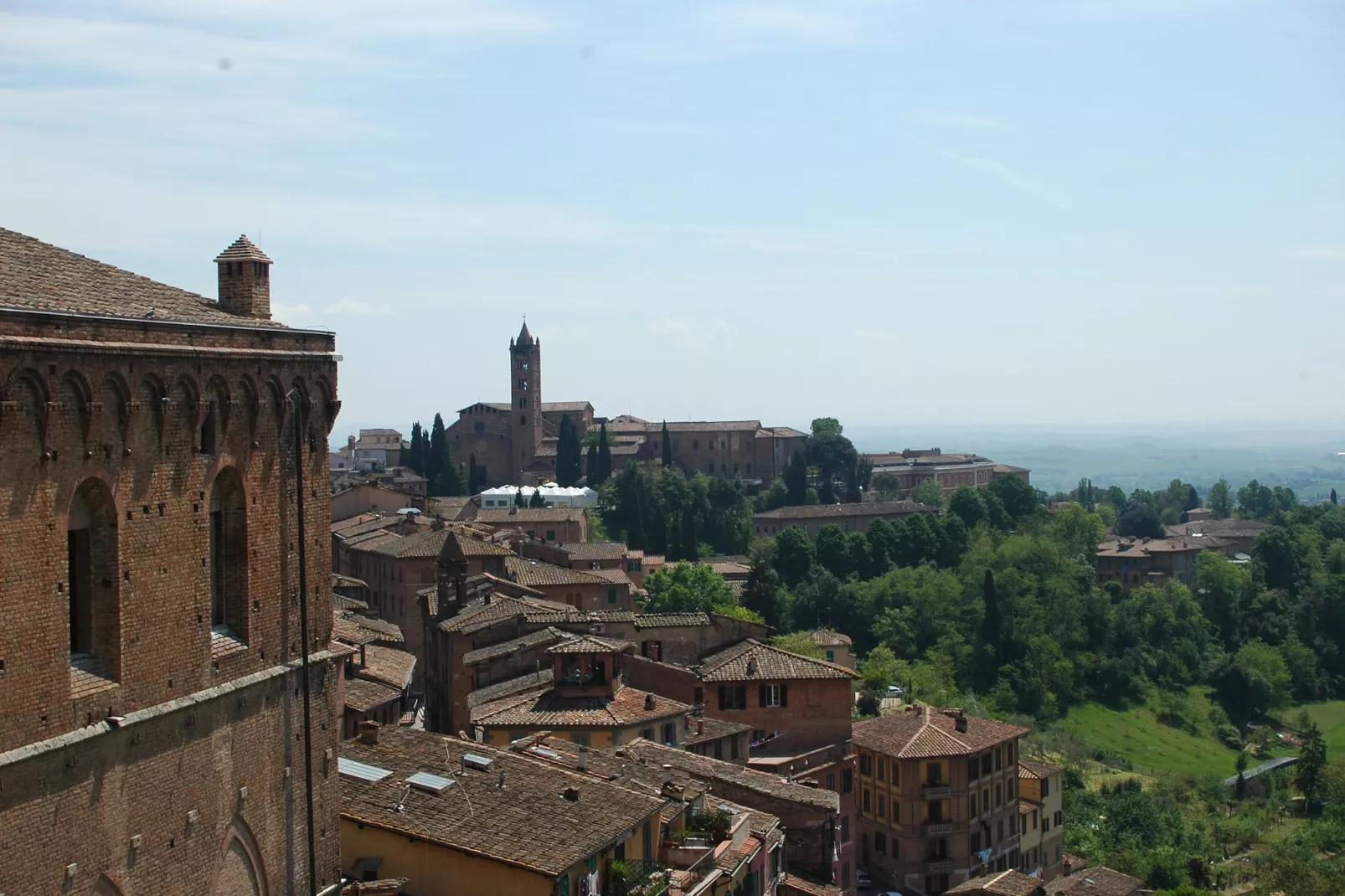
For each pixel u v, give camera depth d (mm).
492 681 109438
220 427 40281
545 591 160000
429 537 173750
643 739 89500
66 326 33938
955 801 129125
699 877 60750
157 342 37281
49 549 33469
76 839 34188
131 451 36438
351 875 50812
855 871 116062
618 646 102812
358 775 55750
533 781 58188
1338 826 169625
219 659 40062
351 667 98375
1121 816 168125
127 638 36250
